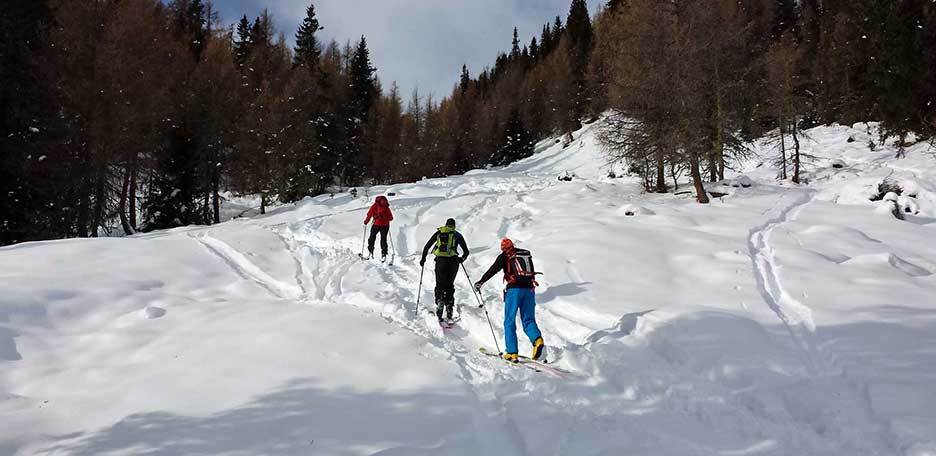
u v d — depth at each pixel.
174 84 26.42
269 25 50.31
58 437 3.79
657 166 20.77
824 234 11.06
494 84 86.00
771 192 18.78
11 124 17.28
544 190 22.45
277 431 3.79
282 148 28.80
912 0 26.84
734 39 20.42
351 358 5.14
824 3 47.38
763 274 8.27
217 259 10.21
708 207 15.73
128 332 6.02
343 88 41.88
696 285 7.88
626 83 19.92
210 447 3.57
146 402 4.28
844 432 3.83
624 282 8.19
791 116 24.52
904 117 25.20
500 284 8.66
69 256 9.48
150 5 28.33
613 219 13.83
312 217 15.62
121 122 21.39
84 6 20.77
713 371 4.90
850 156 27.47
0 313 6.16
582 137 50.25
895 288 7.12
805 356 5.25
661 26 19.55
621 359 5.27
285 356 5.15
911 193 15.10
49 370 5.18
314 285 8.91
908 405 3.98
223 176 28.55
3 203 17.14
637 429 4.02
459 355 5.54
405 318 6.97
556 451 3.65
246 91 31.67
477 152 56.75
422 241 12.59
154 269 9.01
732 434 3.93
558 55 65.50
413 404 4.25
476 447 3.69
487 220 14.59
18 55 17.22
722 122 20.30
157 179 24.64
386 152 47.75
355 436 3.74
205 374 4.78
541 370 5.18
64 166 19.03
